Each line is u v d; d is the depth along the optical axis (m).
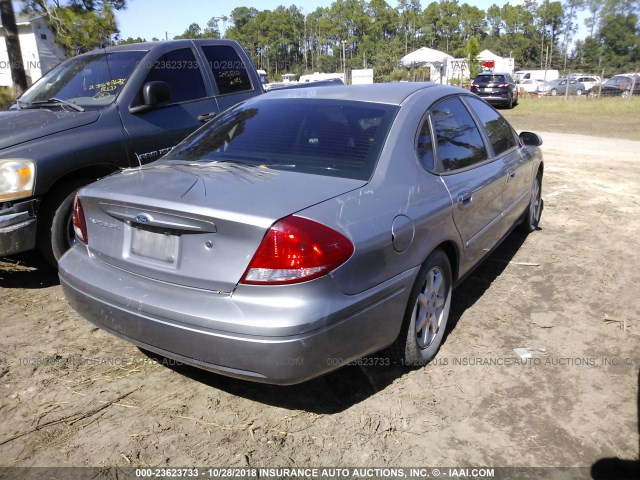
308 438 2.71
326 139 3.19
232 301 2.45
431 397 3.03
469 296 4.35
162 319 2.58
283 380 2.45
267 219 2.40
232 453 2.60
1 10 14.38
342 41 112.00
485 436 2.73
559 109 23.31
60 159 4.22
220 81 5.91
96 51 5.71
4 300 4.16
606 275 4.76
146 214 2.65
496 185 4.11
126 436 2.71
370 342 2.75
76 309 3.02
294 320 2.37
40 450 2.60
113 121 4.73
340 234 2.51
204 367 2.57
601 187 8.11
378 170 2.96
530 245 5.55
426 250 3.04
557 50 82.38
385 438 2.72
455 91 4.11
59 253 4.30
